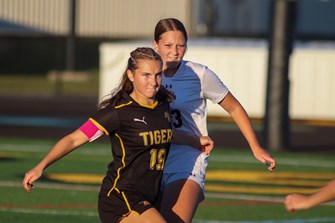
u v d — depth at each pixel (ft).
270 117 158.81
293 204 42.19
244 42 230.27
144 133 56.70
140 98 57.11
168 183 61.31
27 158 139.54
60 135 174.09
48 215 93.76
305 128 198.18
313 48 211.20
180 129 62.59
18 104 245.04
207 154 62.18
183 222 59.11
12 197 104.78
